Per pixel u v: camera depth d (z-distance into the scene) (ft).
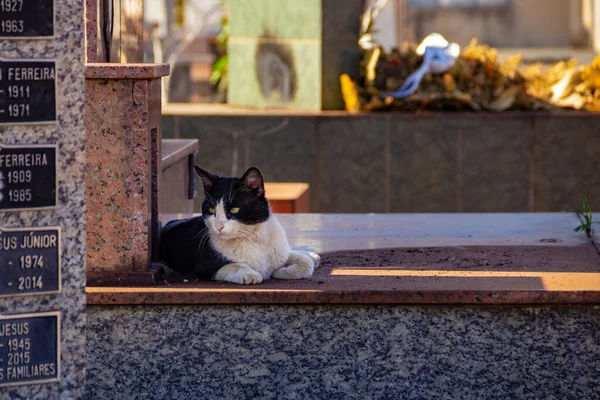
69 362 11.68
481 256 17.28
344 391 14.52
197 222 16.20
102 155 14.62
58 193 11.37
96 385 14.56
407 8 64.18
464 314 14.30
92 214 14.75
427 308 14.29
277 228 15.88
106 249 14.80
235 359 14.48
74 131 11.33
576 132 30.42
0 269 11.28
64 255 11.47
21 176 11.23
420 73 30.48
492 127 30.35
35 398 11.62
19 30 11.07
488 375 14.42
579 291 14.01
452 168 30.53
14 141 11.21
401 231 20.25
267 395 14.56
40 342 11.53
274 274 15.56
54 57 11.19
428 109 31.01
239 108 32.09
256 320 14.39
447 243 18.72
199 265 15.42
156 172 15.51
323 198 30.68
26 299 11.43
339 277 15.44
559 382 14.40
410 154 30.48
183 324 14.40
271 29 31.14
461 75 31.55
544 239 18.97
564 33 63.98
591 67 31.91
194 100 55.83
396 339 14.39
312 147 30.45
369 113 30.48
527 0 64.23
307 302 14.14
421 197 30.68
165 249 16.10
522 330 14.30
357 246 18.53
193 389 14.56
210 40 44.57
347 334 14.40
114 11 16.34
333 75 30.94
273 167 30.63
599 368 14.32
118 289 14.32
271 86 31.45
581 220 19.97
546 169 30.66
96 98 14.49
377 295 14.07
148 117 14.60
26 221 11.32
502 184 30.66
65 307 11.57
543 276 15.26
